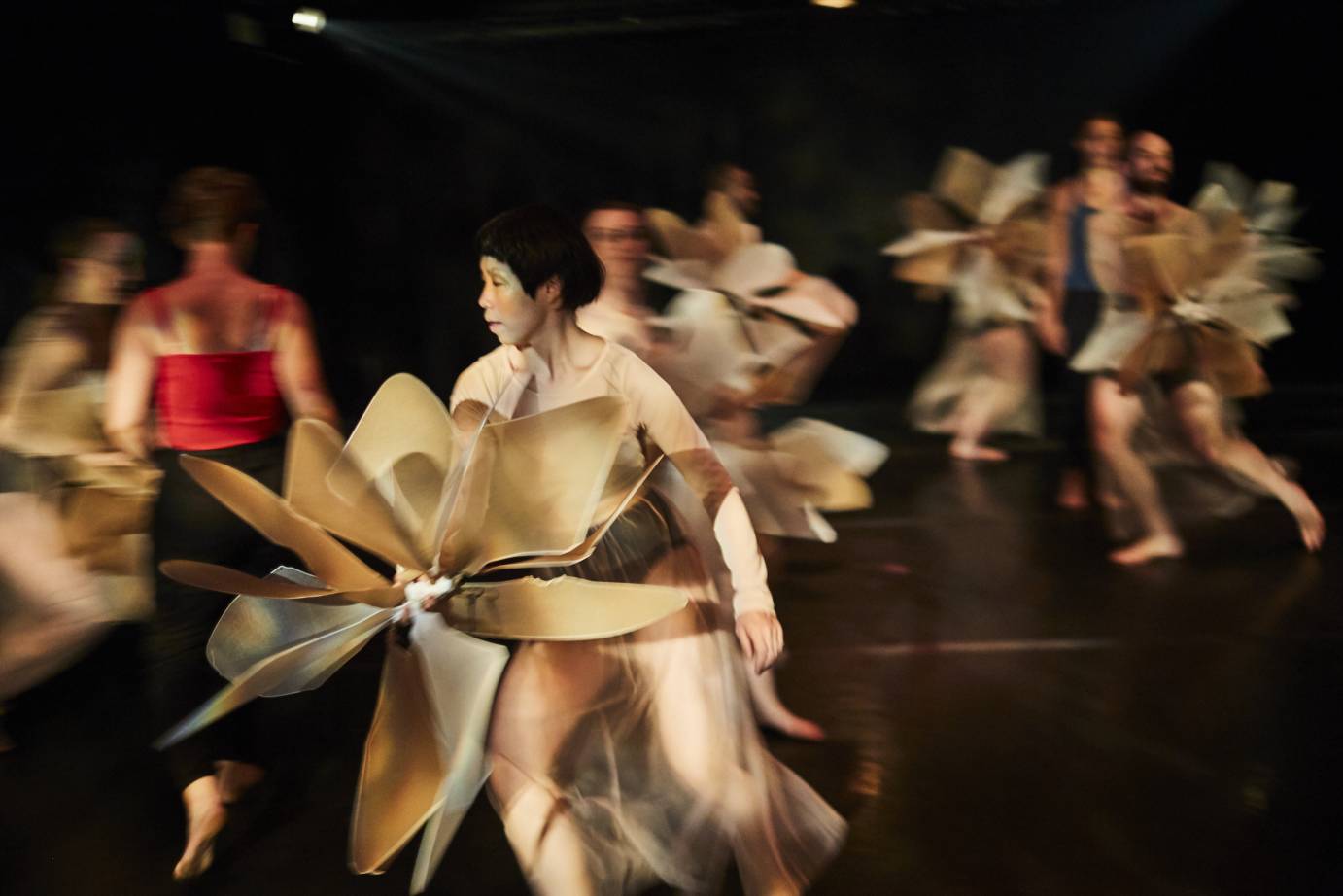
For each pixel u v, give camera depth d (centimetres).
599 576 235
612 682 236
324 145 1014
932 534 586
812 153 1045
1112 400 517
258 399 310
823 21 1016
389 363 1044
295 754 369
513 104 1031
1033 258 670
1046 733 365
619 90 1038
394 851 211
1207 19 1002
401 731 216
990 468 719
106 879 306
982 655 429
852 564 543
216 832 305
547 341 233
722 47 1029
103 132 880
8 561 376
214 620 318
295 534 209
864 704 391
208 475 201
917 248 688
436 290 1041
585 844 236
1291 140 1022
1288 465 569
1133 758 347
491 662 208
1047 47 1020
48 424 379
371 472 214
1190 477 564
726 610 251
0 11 827
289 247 1010
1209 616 457
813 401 997
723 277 385
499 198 1041
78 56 862
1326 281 1018
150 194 908
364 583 220
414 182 1033
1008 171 668
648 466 236
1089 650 429
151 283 912
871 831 312
